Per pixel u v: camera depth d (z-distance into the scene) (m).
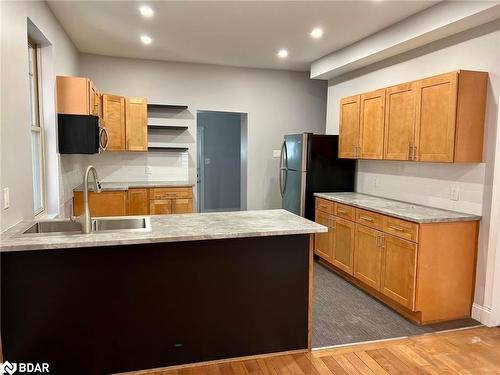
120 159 5.70
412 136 3.50
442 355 2.66
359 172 4.93
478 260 3.18
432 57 3.68
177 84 5.85
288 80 6.41
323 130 6.70
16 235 2.21
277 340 2.66
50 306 2.25
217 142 8.05
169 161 5.91
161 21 3.90
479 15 2.91
